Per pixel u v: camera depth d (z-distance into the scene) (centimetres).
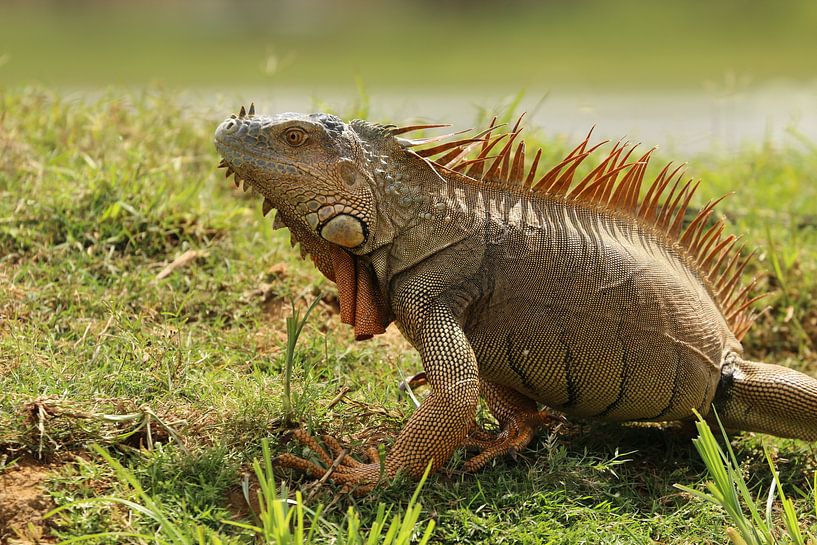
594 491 882
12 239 1170
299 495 714
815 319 1312
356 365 1075
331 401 961
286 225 898
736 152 1923
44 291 1086
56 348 994
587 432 1003
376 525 714
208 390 941
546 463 912
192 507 786
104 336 1004
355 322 884
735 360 1013
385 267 879
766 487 962
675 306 955
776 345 1286
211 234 1255
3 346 961
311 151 841
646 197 995
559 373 916
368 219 858
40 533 754
